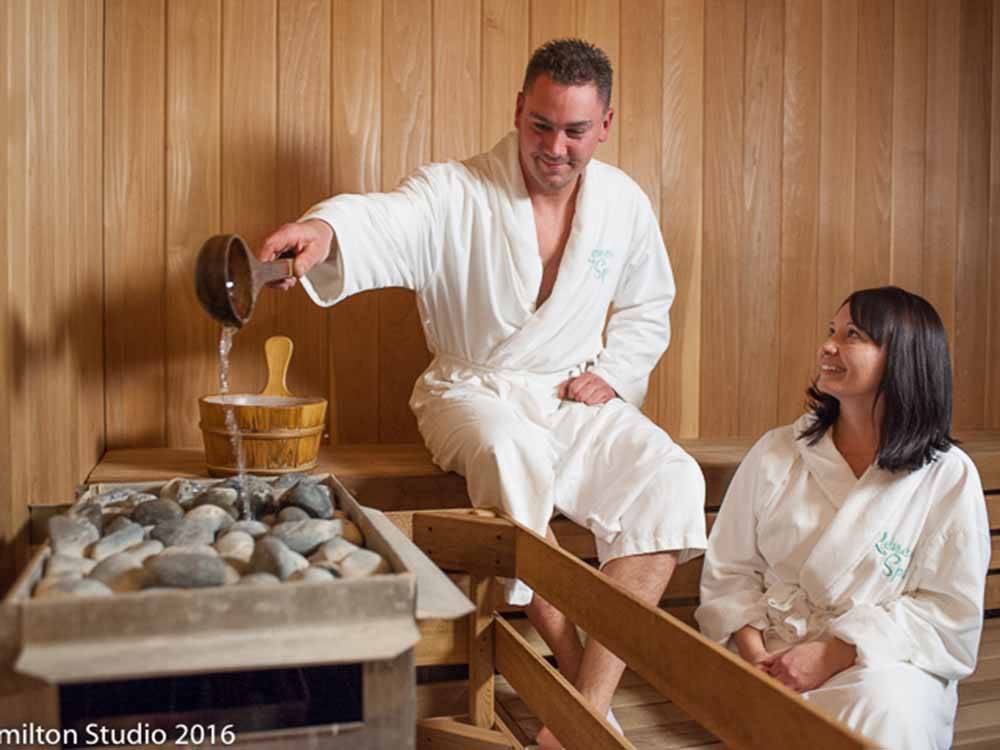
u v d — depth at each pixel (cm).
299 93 242
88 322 212
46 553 104
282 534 115
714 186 277
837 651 159
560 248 217
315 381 248
